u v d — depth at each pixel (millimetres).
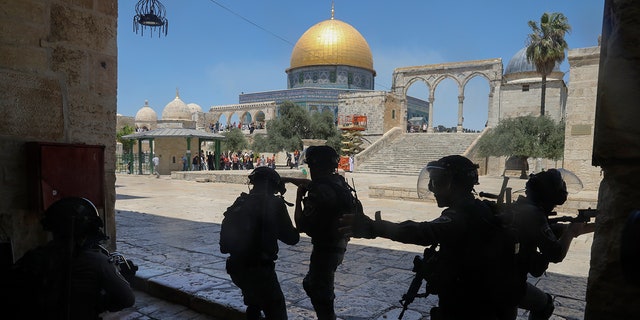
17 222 3520
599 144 1402
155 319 4281
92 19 4062
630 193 1336
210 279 5055
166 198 15211
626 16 1335
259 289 3051
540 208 2375
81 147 3814
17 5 3516
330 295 3082
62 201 2236
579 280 5242
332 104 72562
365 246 7164
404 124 56594
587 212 2426
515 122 26891
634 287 1338
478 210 1951
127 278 2650
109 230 4199
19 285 2105
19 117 3549
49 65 3740
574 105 15453
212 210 11906
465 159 2070
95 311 2193
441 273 1997
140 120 78562
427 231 1890
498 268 1934
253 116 75875
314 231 3031
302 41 78438
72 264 2133
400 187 15156
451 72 52000
